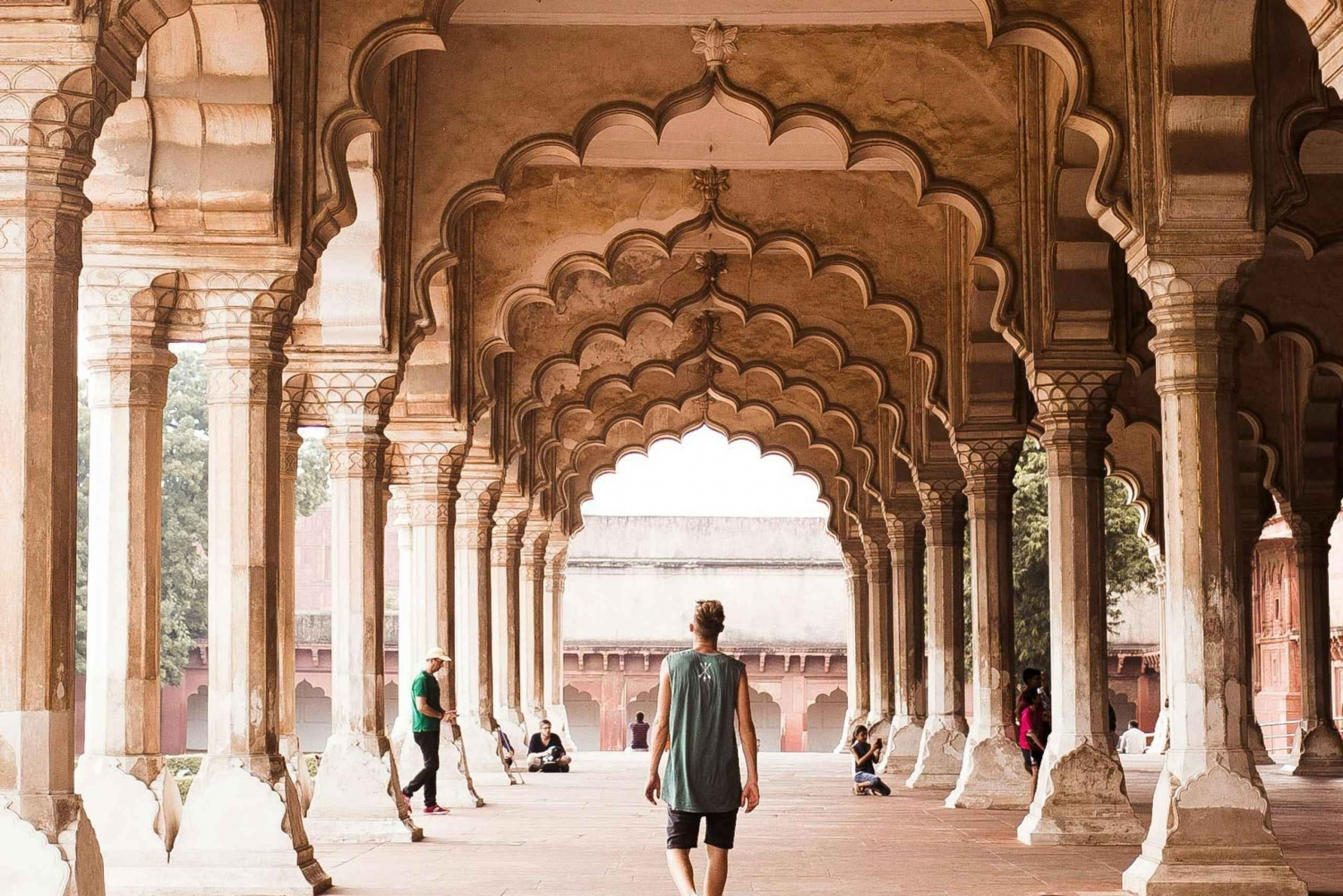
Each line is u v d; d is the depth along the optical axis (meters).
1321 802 12.88
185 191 7.55
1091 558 9.92
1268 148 7.43
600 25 10.22
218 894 7.25
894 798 14.16
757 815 12.19
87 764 7.59
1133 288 12.14
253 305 7.68
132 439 7.90
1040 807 9.78
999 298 10.13
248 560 7.63
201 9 7.20
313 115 7.69
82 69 5.15
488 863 8.75
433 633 13.60
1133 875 7.29
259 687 7.58
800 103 10.08
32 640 5.07
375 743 10.21
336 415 10.42
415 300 10.44
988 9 7.72
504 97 10.28
